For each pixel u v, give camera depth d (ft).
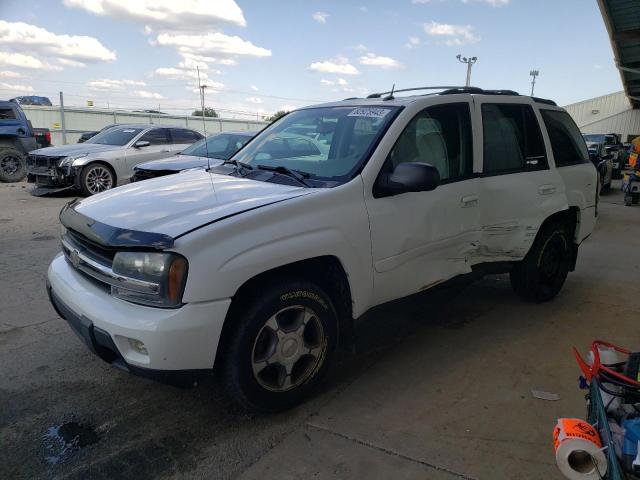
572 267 17.57
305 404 10.62
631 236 29.30
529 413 10.34
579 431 6.49
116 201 10.69
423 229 11.89
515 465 8.75
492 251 14.16
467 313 15.93
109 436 9.57
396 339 13.94
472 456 8.98
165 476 8.50
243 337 9.21
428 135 12.48
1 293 17.08
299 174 11.48
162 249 8.42
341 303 10.98
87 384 11.41
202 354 8.68
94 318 8.96
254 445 9.30
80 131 91.09
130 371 8.89
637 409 6.84
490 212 13.78
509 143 14.65
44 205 35.35
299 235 9.64
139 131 41.04
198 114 107.65
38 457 8.93
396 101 12.88
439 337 14.08
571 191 16.38
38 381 11.49
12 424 9.87
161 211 9.70
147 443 9.36
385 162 11.30
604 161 51.21
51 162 37.42
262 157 13.33
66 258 11.13
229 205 9.71
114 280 9.05
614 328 14.84
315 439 9.45
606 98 145.28
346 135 12.23
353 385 11.41
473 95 13.97
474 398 10.89
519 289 16.38
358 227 10.55
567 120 17.65
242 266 8.85
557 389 11.30
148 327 8.38
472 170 13.35
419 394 11.03
